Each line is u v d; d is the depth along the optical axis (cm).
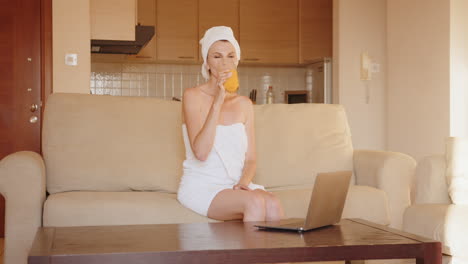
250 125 259
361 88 608
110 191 279
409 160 290
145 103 301
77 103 290
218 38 243
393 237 158
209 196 230
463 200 258
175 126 299
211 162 244
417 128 536
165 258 136
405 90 554
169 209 242
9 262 240
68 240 152
